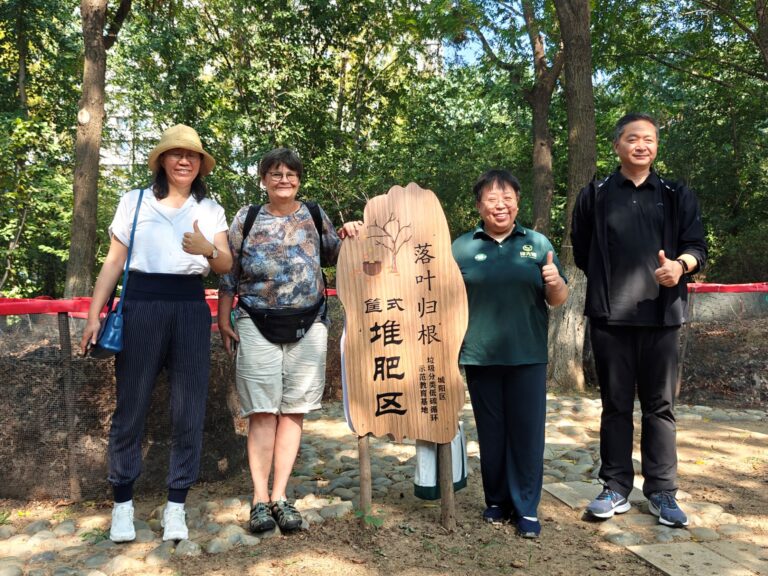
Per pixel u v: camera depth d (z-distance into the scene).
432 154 15.05
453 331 3.09
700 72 14.80
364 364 3.09
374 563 2.76
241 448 4.05
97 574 2.61
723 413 5.62
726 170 16.92
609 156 16.84
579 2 7.06
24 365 3.56
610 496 3.24
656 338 3.13
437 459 3.19
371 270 3.12
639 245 3.12
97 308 2.94
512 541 2.98
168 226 3.02
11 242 13.23
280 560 2.78
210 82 14.77
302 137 14.92
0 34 14.32
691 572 2.64
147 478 3.62
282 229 3.14
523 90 11.38
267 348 3.10
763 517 3.28
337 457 4.43
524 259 3.06
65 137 15.35
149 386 2.98
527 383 3.04
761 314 6.46
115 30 9.57
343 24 15.46
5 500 3.56
